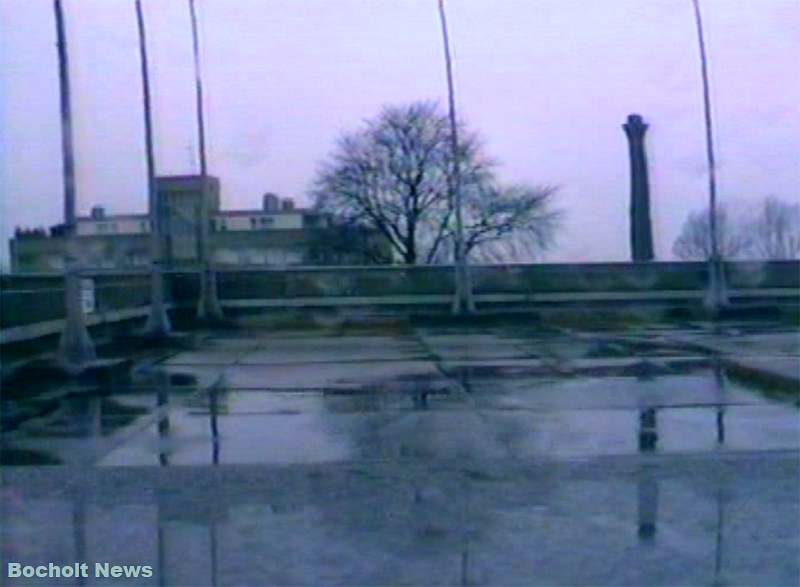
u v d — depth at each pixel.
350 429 17.03
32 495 12.64
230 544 10.49
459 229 45.81
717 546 10.27
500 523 11.16
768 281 48.22
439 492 12.55
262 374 24.92
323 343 34.19
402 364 26.69
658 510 11.63
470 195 67.31
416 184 68.06
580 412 18.34
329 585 9.24
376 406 19.42
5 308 25.84
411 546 10.34
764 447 15.12
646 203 58.41
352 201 69.19
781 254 58.56
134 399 20.86
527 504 11.94
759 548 10.20
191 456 15.07
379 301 46.25
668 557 9.94
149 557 10.11
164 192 60.22
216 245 72.94
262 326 42.66
